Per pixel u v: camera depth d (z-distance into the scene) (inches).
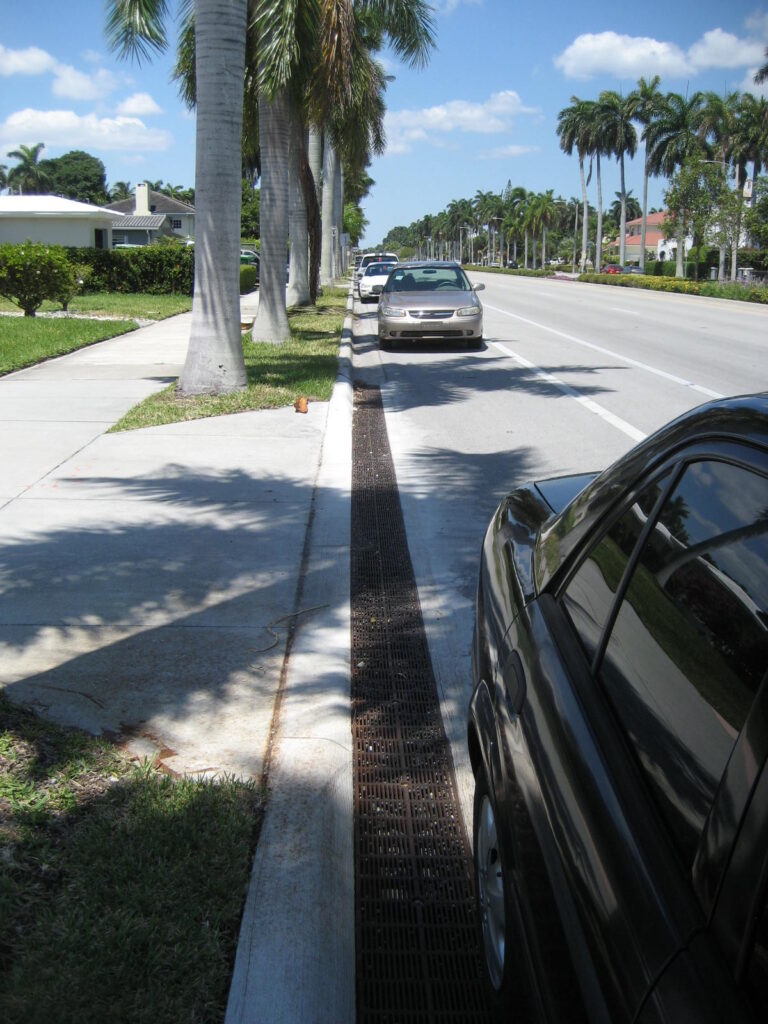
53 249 903.7
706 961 51.6
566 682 82.1
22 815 122.6
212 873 115.6
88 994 95.2
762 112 2571.4
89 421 394.0
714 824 54.9
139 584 215.2
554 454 357.1
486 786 99.3
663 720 66.4
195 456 334.6
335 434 372.2
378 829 138.2
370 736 161.8
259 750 146.4
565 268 4515.3
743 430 71.4
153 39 494.6
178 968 100.3
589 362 623.5
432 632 200.7
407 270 750.5
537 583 102.4
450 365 613.3
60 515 265.3
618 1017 56.3
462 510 287.9
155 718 155.3
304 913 111.4
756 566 62.6
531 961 73.6
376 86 994.1
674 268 3090.6
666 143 2704.2
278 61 496.1
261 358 567.2
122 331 794.8
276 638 188.5
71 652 179.5
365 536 263.3
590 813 68.1
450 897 124.4
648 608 75.6
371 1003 107.7
